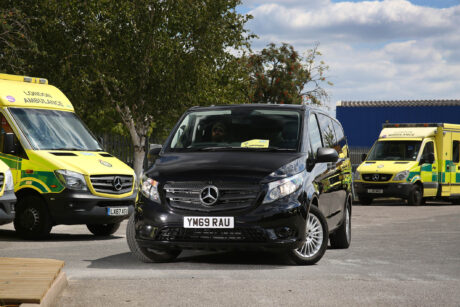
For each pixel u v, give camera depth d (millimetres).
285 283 8438
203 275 9016
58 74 28297
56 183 14094
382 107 52312
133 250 10328
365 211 25469
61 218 14117
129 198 14898
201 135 10906
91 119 42344
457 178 31516
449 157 31172
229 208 9492
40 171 14234
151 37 27719
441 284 8609
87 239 14523
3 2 28422
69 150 15039
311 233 10188
